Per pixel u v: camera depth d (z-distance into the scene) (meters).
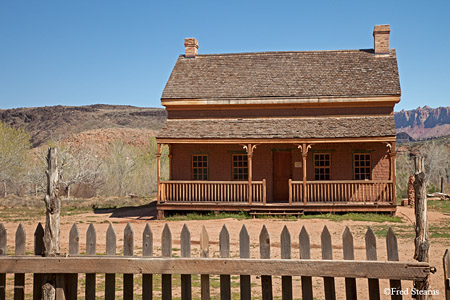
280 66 27.72
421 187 5.69
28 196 41.97
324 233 5.31
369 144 25.02
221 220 22.20
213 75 27.53
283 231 5.41
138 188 46.19
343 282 10.17
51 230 5.63
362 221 21.17
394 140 22.80
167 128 25.06
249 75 27.20
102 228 20.00
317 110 25.11
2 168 40.22
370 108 24.72
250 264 5.25
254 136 23.72
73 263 5.44
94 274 5.56
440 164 52.75
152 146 54.12
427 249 5.60
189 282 5.42
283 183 25.95
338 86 25.36
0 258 5.52
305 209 23.34
